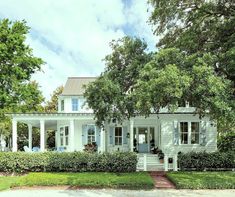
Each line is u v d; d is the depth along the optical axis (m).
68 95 34.41
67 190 17.70
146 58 21.72
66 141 33.03
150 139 32.31
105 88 21.64
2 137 52.81
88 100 22.83
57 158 23.80
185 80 15.13
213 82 15.32
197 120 28.77
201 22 20.11
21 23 28.48
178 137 28.64
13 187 18.47
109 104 22.34
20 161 23.78
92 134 32.66
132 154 23.84
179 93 14.94
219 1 19.48
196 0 19.72
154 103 16.50
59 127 33.78
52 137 51.81
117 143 32.19
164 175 22.17
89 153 24.20
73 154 24.12
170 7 19.69
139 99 16.41
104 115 22.83
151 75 16.27
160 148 29.97
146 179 18.84
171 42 21.17
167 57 17.20
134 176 20.17
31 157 23.86
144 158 24.12
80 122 32.69
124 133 32.19
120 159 23.48
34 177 19.55
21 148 49.56
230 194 16.45
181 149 28.50
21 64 28.81
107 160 23.53
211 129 28.52
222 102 15.41
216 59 17.34
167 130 28.80
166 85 15.12
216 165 23.67
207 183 18.09
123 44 22.30
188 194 16.48
